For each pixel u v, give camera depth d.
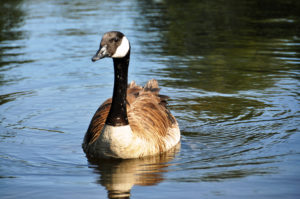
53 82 16.27
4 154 10.57
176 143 11.48
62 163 10.16
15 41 21.27
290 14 26.27
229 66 17.66
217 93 15.11
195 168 9.76
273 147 10.84
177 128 11.94
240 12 27.19
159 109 11.72
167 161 10.27
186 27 23.64
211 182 8.99
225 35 21.91
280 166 9.72
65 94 15.16
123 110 10.27
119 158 10.44
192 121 12.90
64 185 8.93
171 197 8.37
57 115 13.36
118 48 10.15
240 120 12.83
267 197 8.33
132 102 11.55
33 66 17.81
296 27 23.11
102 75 17.30
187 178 9.21
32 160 10.28
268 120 12.72
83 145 11.29
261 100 14.40
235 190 8.62
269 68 17.33
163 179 9.20
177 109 13.82
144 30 23.00
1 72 17.00
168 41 21.05
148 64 17.98
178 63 18.06
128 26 23.84
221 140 11.48
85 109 13.91
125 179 9.23
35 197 8.41
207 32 22.55
